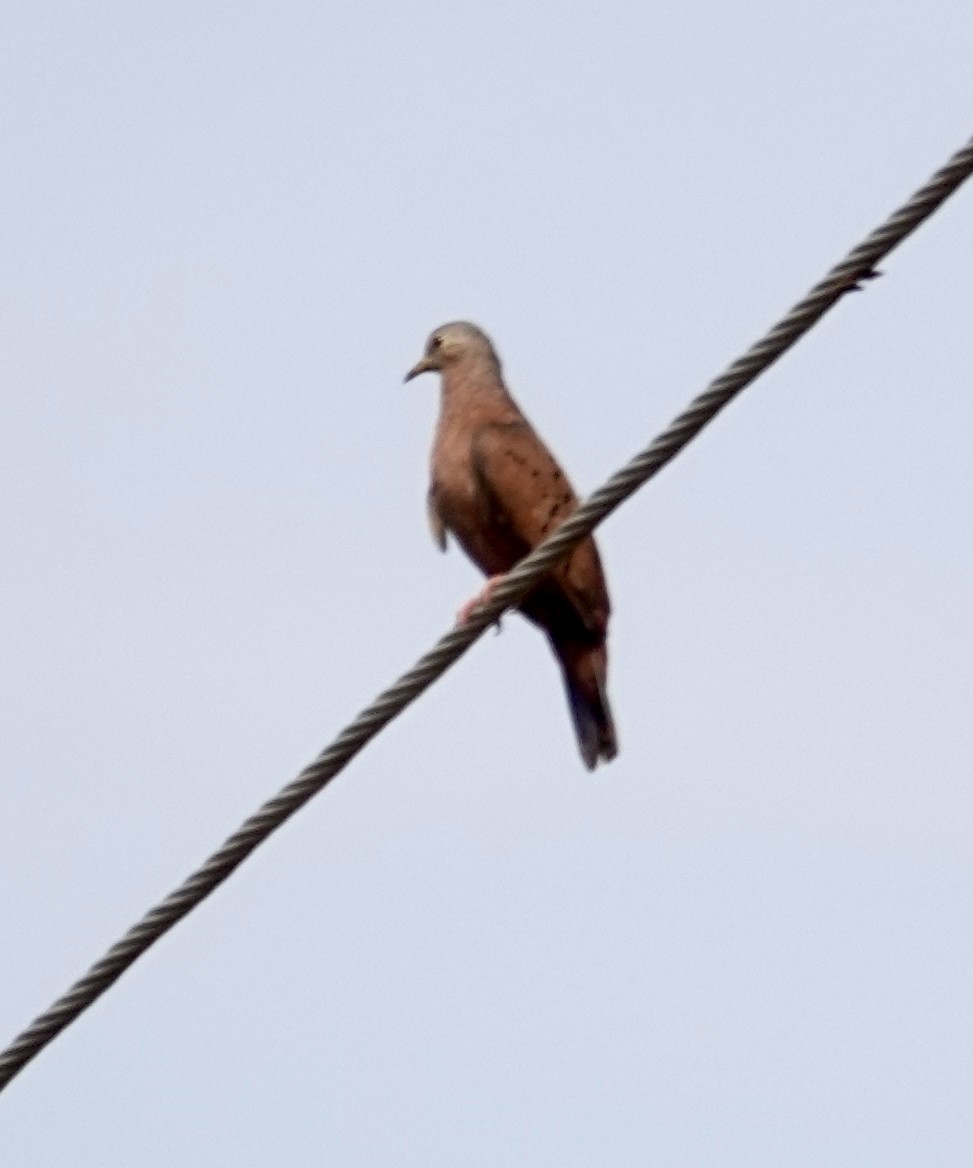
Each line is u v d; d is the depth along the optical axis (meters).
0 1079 10.28
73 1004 10.39
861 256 10.52
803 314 10.64
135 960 10.52
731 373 10.81
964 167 10.30
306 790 10.93
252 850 10.83
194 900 10.63
